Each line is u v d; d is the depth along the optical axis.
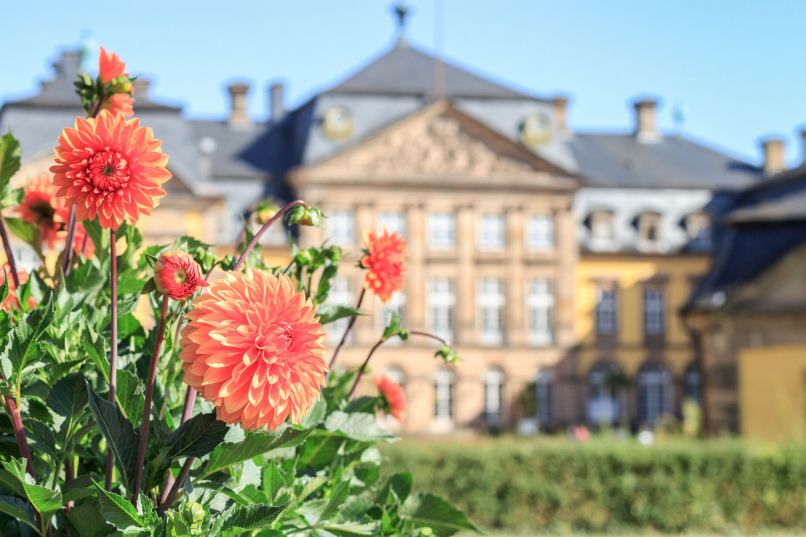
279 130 48.81
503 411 46.41
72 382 2.32
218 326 1.96
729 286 26.73
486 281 47.03
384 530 2.81
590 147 52.25
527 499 16.17
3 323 2.30
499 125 47.81
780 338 24.64
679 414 48.28
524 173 47.19
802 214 27.34
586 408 47.38
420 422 45.09
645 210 49.34
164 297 2.14
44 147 39.25
